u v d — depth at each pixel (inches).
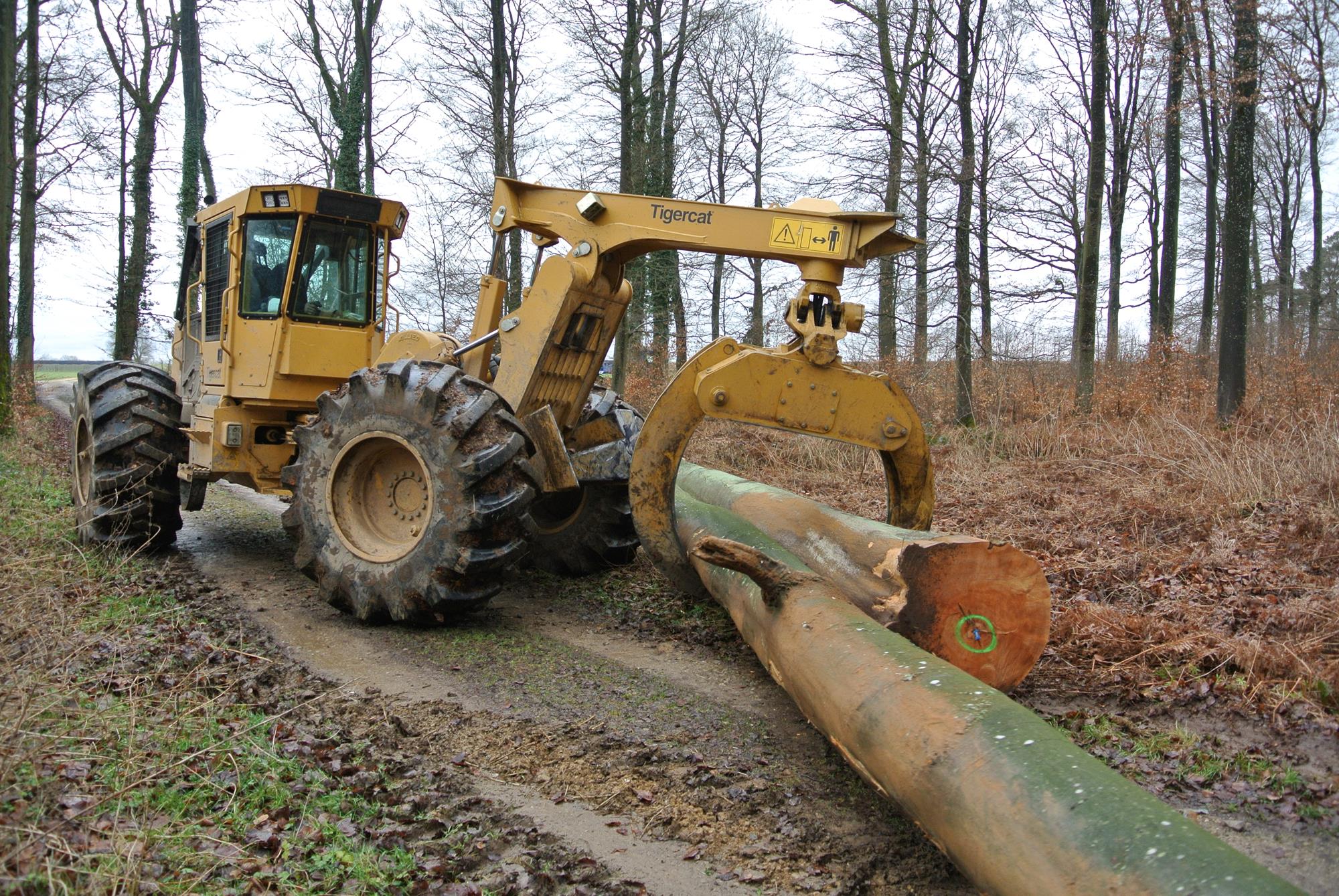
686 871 121.4
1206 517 297.1
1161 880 82.9
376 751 150.7
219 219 288.8
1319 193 982.4
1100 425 452.8
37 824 105.4
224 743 137.2
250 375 271.1
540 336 225.3
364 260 282.5
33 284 758.5
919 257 652.7
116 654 178.9
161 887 102.1
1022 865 94.7
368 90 781.9
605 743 156.5
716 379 194.7
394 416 212.8
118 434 285.3
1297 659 187.0
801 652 147.9
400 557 211.3
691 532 219.6
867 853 126.0
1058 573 259.1
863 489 387.5
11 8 483.8
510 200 230.1
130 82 839.7
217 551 307.6
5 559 201.9
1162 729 168.9
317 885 109.5
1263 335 864.9
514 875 116.1
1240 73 467.5
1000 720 110.9
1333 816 138.9
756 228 203.6
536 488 213.0
